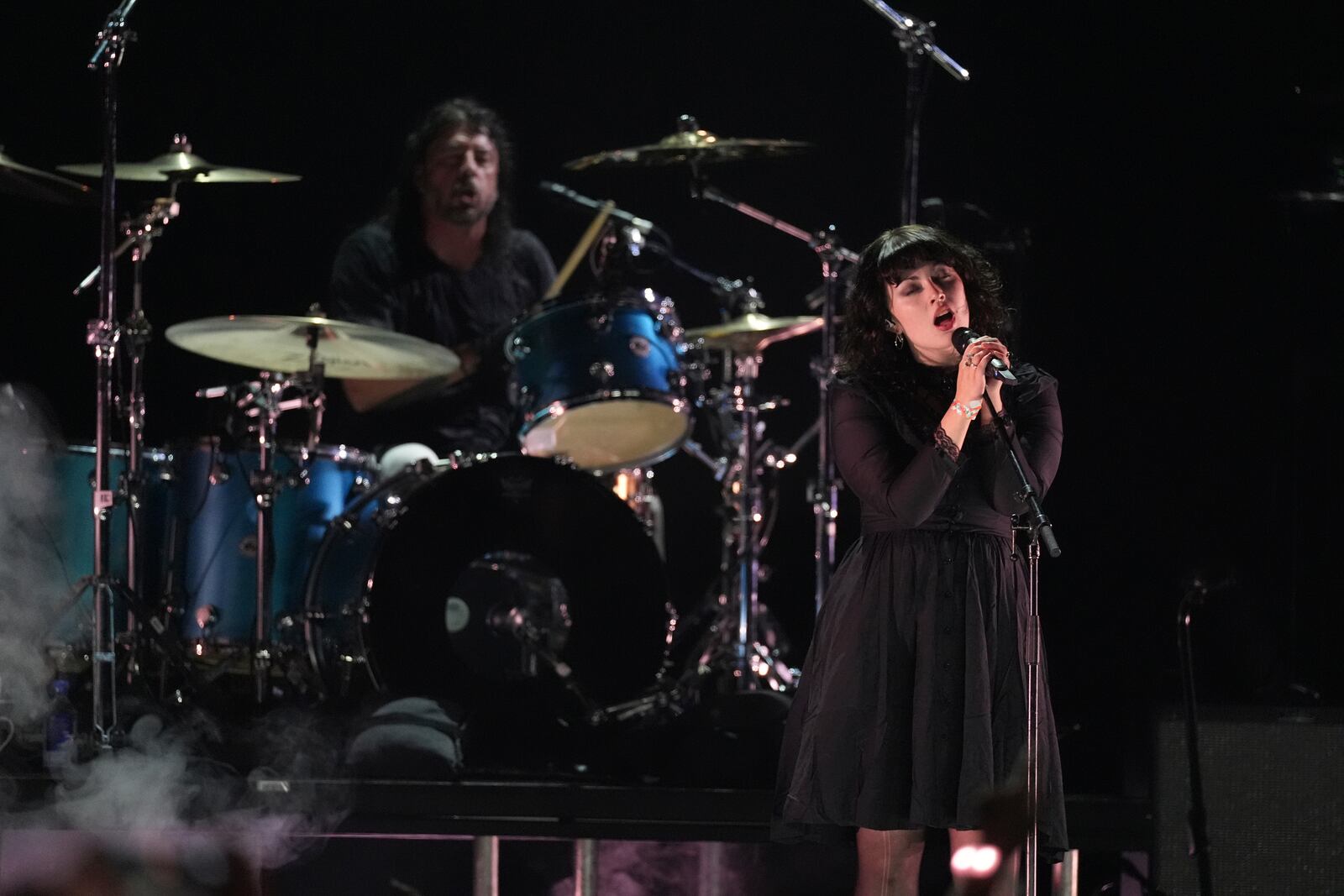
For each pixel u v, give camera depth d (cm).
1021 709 1004
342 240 2200
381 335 1653
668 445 1895
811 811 998
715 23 2241
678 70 2248
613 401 1708
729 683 1783
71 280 2106
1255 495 1534
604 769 1456
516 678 1516
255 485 1594
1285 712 1218
